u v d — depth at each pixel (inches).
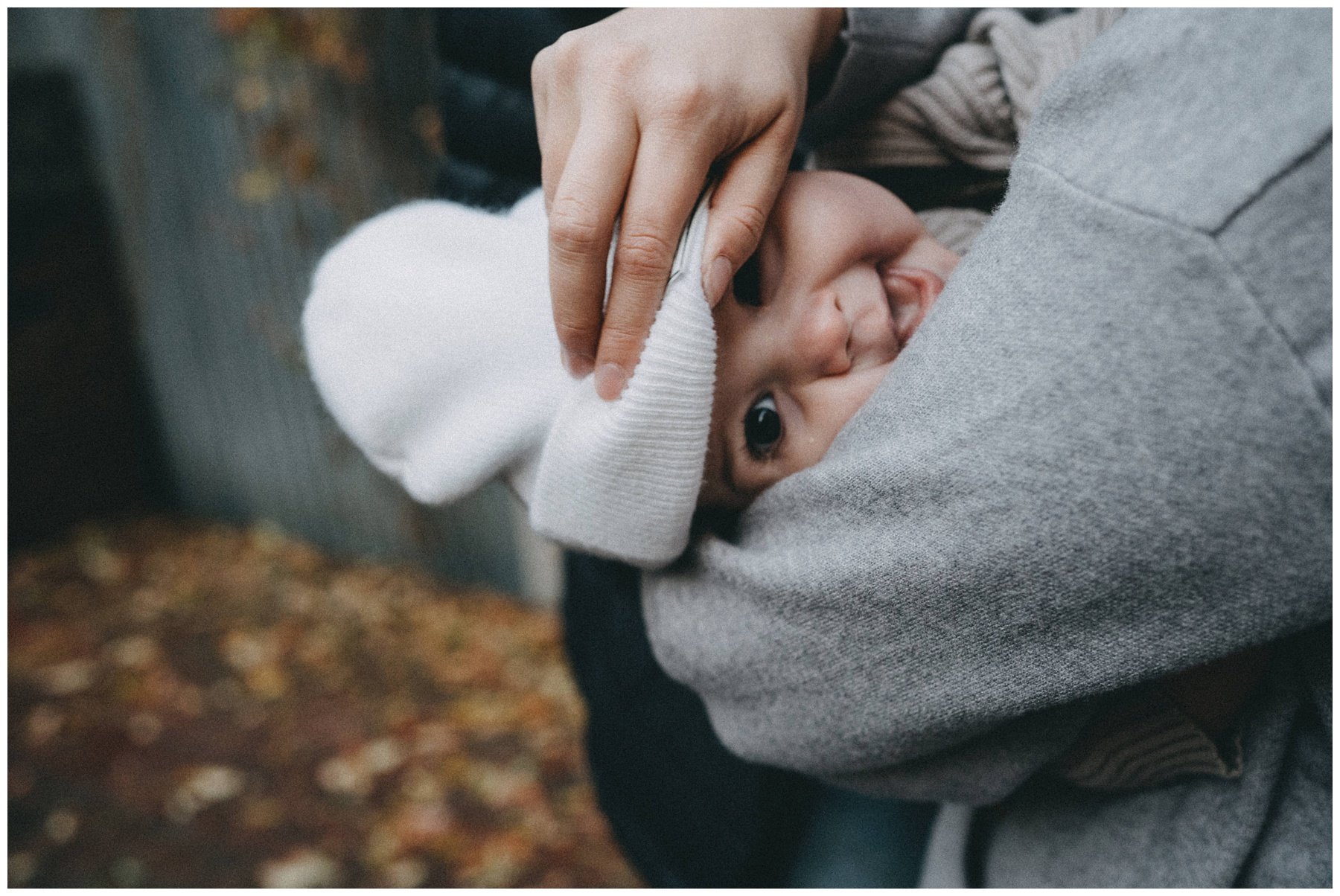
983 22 30.5
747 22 26.8
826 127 32.8
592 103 24.4
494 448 28.9
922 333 25.0
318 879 108.0
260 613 167.8
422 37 129.2
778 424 28.2
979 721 25.1
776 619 27.3
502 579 164.7
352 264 30.1
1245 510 20.0
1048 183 22.5
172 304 186.5
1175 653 22.3
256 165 156.2
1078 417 21.1
